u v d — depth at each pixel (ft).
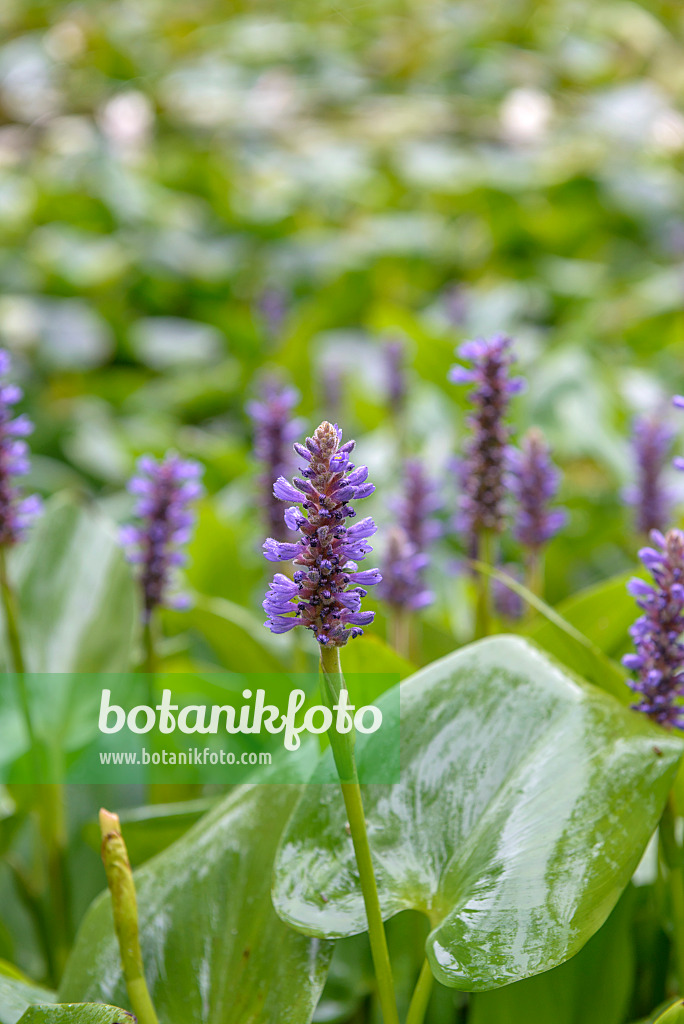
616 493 8.71
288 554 4.79
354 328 14.32
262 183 17.88
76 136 20.79
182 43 24.56
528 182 16.10
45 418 11.91
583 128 19.27
